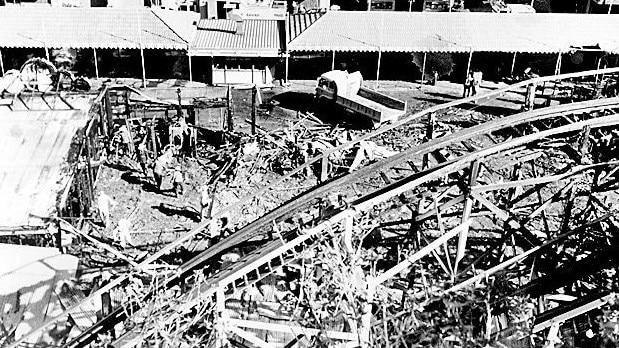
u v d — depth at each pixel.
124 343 11.42
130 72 51.81
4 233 21.42
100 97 33.56
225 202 27.56
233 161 32.91
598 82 46.53
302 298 12.28
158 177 30.98
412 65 55.06
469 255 21.98
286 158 33.91
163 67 53.28
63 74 40.50
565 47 50.12
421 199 20.59
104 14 49.81
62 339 13.70
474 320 12.19
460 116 43.72
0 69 49.34
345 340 11.65
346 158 33.97
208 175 32.94
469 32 51.59
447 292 11.34
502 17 53.00
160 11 51.41
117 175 32.56
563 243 18.39
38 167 26.48
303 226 13.63
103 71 51.66
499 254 17.88
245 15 59.00
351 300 10.77
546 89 49.72
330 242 12.70
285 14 59.78
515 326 11.88
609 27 52.38
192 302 11.54
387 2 63.03
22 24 48.00
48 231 21.53
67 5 55.59
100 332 12.34
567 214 20.23
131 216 28.33
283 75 52.88
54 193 24.31
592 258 12.85
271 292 16.38
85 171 28.19
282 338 14.95
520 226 17.39
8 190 24.64
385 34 50.94
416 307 10.77
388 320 10.79
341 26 51.47
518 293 12.95
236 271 11.62
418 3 62.50
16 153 27.61
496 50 50.06
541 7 64.50
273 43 50.03
